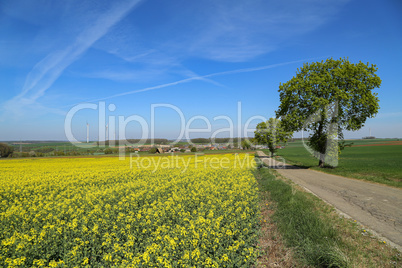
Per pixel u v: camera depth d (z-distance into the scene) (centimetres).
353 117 3083
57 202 1283
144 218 962
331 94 3078
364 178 2108
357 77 3039
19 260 636
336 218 983
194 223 872
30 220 1009
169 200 1212
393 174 2166
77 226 898
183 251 687
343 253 666
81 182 2009
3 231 856
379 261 648
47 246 736
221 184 1783
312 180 2134
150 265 629
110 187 1702
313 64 3225
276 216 1068
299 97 3250
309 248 716
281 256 755
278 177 2372
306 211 1012
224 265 645
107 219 970
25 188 1742
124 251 691
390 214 1025
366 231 834
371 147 8975
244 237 799
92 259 706
